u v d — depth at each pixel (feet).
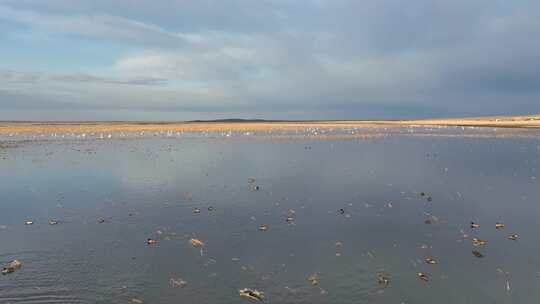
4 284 37.29
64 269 40.63
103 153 138.00
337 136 227.81
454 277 38.99
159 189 77.00
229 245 47.14
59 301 34.47
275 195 71.51
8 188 78.89
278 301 34.63
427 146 160.15
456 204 65.00
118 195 72.33
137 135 240.12
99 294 35.73
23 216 59.31
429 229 52.80
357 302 34.42
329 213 60.03
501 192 73.10
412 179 86.07
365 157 123.85
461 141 184.75
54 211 61.98
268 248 46.26
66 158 123.13
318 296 35.40
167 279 38.60
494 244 47.29
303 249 45.83
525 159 116.47
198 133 261.44
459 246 46.78
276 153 136.36
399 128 342.03
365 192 73.77
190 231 52.08
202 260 42.93
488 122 423.23
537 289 36.52
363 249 45.88
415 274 39.60
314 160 116.88
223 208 62.90
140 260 42.98
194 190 75.87
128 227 53.83
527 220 56.24
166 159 120.57
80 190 76.79
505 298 35.09
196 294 35.81
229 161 115.55
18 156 128.26
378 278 38.75
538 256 43.65
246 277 39.01
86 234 51.03
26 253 44.80
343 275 39.45
